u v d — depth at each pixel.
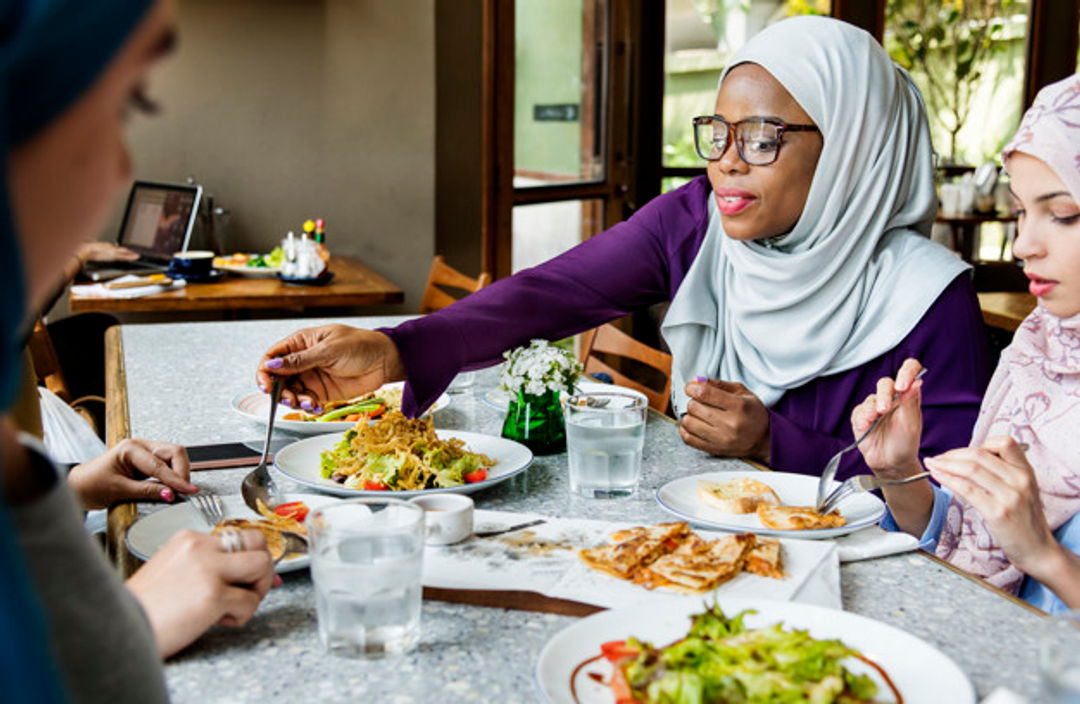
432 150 4.45
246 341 2.11
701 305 1.76
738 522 1.08
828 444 1.42
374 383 1.41
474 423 1.54
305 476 1.22
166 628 0.77
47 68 0.37
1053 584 1.00
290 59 4.26
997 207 5.41
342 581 0.78
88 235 0.44
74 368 3.35
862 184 1.55
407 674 0.77
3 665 0.38
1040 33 5.68
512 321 1.60
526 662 0.79
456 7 4.43
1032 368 1.31
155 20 0.41
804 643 0.71
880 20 5.29
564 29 4.31
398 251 4.50
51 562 0.47
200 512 1.08
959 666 0.76
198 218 3.97
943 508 1.23
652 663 0.69
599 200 4.63
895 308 1.56
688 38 5.09
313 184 4.37
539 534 1.02
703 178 1.85
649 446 1.42
